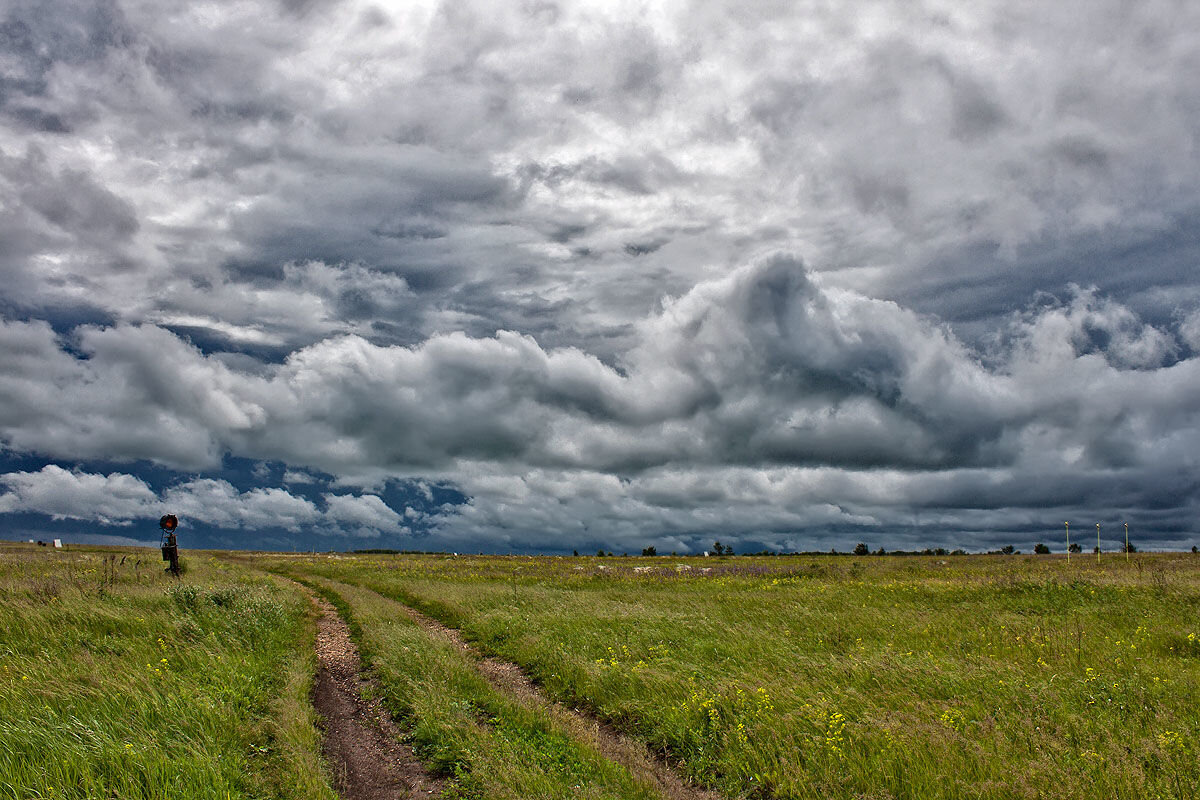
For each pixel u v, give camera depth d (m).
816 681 10.15
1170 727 7.59
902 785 6.64
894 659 10.92
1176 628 13.35
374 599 23.69
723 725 8.52
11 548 66.81
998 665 10.48
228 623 14.17
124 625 12.80
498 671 12.73
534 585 30.98
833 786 6.74
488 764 7.30
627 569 44.62
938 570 35.56
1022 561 53.84
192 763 6.79
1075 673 10.03
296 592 25.88
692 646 13.02
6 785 6.16
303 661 12.62
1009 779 6.48
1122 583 20.84
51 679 8.98
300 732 8.37
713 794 7.03
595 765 7.50
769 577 34.56
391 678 11.23
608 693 10.38
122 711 8.06
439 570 45.59
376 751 8.32
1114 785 6.19
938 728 7.74
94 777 6.46
